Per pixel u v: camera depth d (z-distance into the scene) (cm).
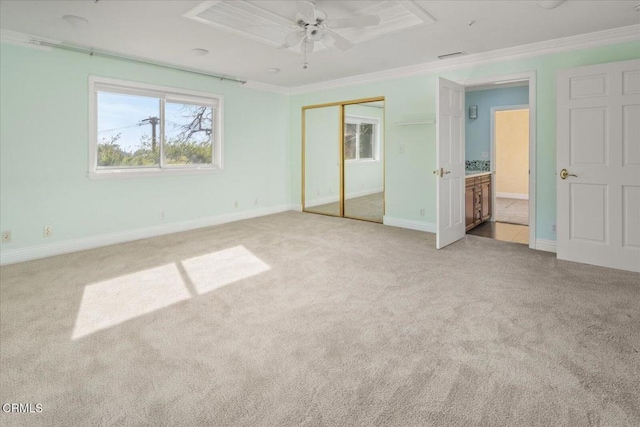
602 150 355
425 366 194
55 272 350
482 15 328
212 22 344
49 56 397
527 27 357
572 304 270
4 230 378
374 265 368
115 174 457
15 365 195
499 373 187
